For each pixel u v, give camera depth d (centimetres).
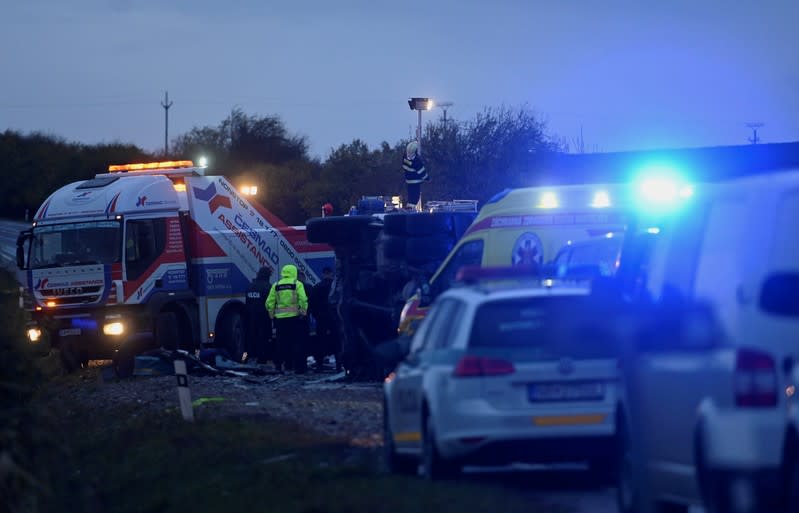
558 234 4847
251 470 3444
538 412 2820
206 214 8488
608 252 4159
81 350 7956
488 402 2836
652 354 2230
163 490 3534
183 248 8325
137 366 7669
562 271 3719
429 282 5197
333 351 7856
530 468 3372
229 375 7425
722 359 1941
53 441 3058
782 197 1966
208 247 8462
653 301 2447
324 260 9238
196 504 3209
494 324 2892
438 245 5775
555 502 2767
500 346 2866
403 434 3262
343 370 7138
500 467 3381
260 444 3906
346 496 2872
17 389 3017
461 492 2795
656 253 2614
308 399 5419
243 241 8719
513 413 2816
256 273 8812
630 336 2131
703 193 2305
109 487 3675
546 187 4925
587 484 3064
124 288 7962
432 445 2953
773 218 1953
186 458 3872
